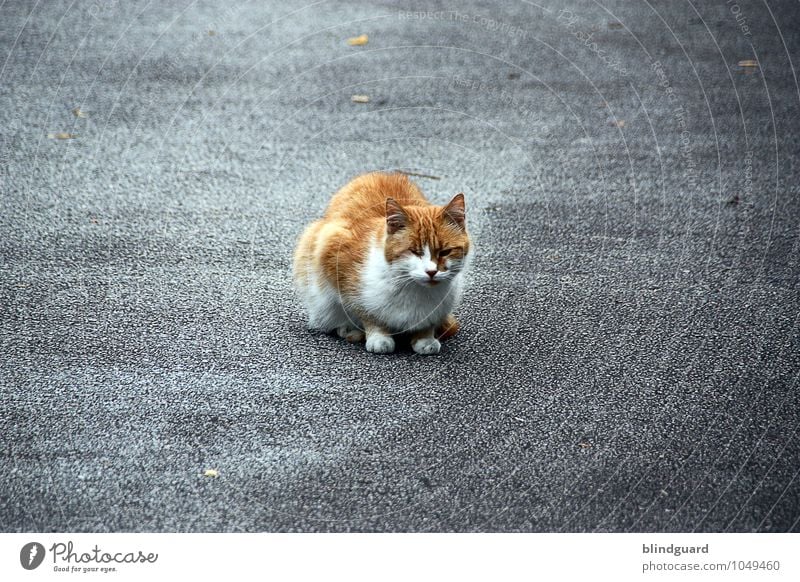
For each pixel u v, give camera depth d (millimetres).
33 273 7996
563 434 5715
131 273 8094
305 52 14562
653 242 9047
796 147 11508
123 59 14000
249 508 4969
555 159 11109
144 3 16828
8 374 6285
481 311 7562
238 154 11070
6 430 5613
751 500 5129
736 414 6000
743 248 8922
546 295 7875
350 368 6535
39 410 5848
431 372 6504
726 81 13703
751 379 6469
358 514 4941
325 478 5223
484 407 6016
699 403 6133
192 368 6465
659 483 5250
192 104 12492
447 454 5477
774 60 14594
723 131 12000
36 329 6984
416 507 5008
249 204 9781
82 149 11016
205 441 5547
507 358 6738
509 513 4984
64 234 8867
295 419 5820
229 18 16125
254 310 7492
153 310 7395
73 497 5016
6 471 5207
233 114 12219
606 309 7613
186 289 7824
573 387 6305
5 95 12516
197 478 5191
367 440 5598
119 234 8922
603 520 4957
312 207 9766
